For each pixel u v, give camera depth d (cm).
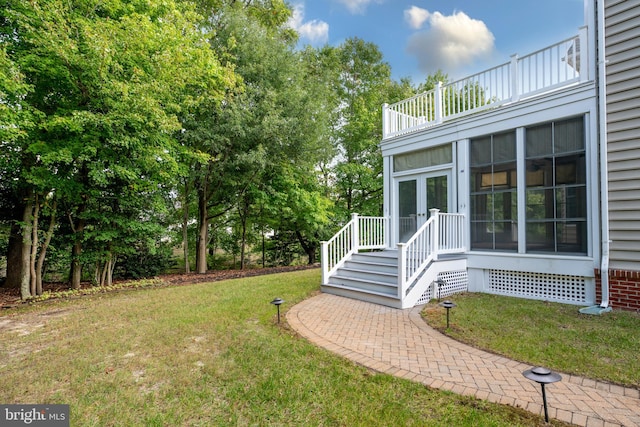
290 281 845
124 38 665
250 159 1008
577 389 265
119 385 294
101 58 624
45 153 631
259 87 1094
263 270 1186
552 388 267
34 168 663
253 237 1484
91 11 684
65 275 1014
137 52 701
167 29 741
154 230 868
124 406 259
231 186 1146
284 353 355
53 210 757
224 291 724
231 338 407
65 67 643
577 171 539
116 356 360
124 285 820
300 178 1311
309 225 1379
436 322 457
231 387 286
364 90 1841
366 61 1862
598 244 510
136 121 704
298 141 1159
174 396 273
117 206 855
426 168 776
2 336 437
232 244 1457
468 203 686
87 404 263
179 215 1180
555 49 584
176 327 459
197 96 901
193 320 491
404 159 836
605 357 326
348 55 1850
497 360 326
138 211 888
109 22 645
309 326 451
